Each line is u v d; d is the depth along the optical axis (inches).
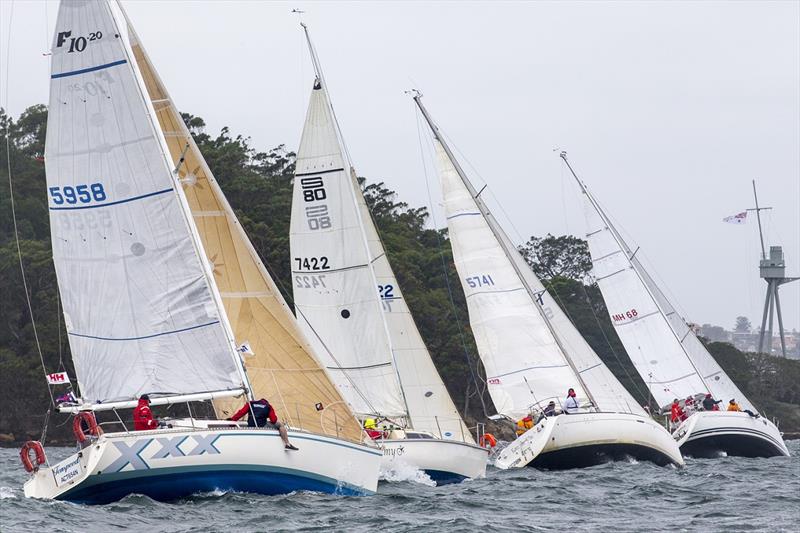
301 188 4854.8
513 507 3617.1
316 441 3425.2
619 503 3759.8
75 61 3341.5
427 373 5142.7
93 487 3154.5
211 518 3021.7
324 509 3228.3
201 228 3885.3
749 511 3479.3
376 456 3592.5
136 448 3144.7
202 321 3334.2
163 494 3235.7
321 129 4840.1
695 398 7140.8
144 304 3344.0
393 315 5142.7
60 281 3371.1
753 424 6633.9
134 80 3336.6
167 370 3339.1
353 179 5305.1
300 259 4862.2
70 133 3348.9
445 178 5871.1
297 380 3804.1
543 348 5723.4
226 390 3344.0
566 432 5236.2
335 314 4815.5
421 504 3511.3
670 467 5462.6
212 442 3228.3
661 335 7381.9
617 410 5861.2
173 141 3956.7
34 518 2950.3
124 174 3336.6
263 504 3240.7
